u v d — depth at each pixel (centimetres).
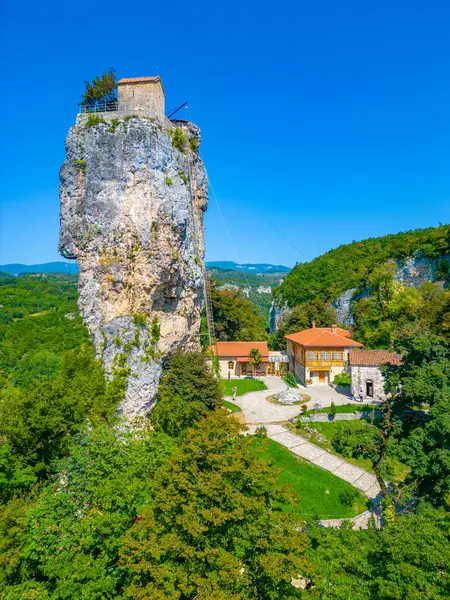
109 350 3781
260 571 1673
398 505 2916
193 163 4947
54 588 1947
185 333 4481
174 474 1841
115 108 4247
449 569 1527
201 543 1741
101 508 2097
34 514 2020
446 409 2550
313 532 2103
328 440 4047
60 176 3950
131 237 3856
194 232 4884
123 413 3625
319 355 5825
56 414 2928
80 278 3950
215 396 3922
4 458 2489
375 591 1628
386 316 7156
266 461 1973
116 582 1895
